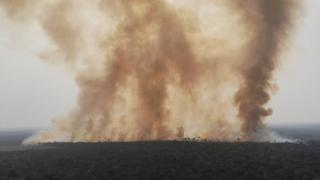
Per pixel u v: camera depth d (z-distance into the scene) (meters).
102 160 72.88
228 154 75.69
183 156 73.69
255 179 60.50
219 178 60.28
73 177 61.84
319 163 71.88
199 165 67.00
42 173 65.25
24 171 67.31
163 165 67.25
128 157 74.31
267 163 69.50
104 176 61.75
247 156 74.38
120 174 62.62
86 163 71.12
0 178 62.44
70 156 78.62
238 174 62.50
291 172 64.19
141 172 63.31
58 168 68.31
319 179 61.12
